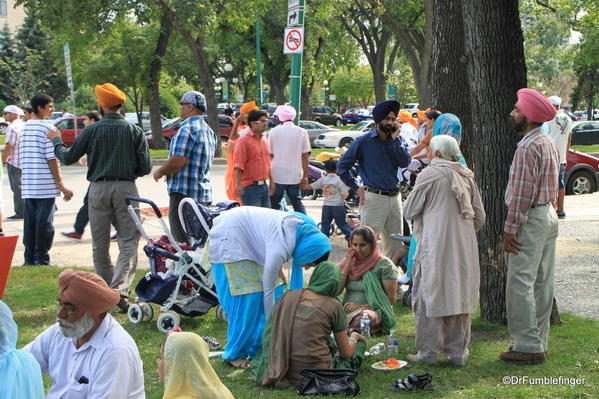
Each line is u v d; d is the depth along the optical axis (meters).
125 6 27.05
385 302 6.64
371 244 6.74
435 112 8.98
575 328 6.77
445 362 5.95
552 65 68.75
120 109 7.78
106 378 3.66
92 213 7.59
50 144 9.29
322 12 33.62
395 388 5.32
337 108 91.38
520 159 5.61
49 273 8.98
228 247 5.84
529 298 5.79
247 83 57.50
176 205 7.97
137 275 8.98
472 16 6.75
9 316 3.23
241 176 9.19
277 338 5.44
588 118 54.56
